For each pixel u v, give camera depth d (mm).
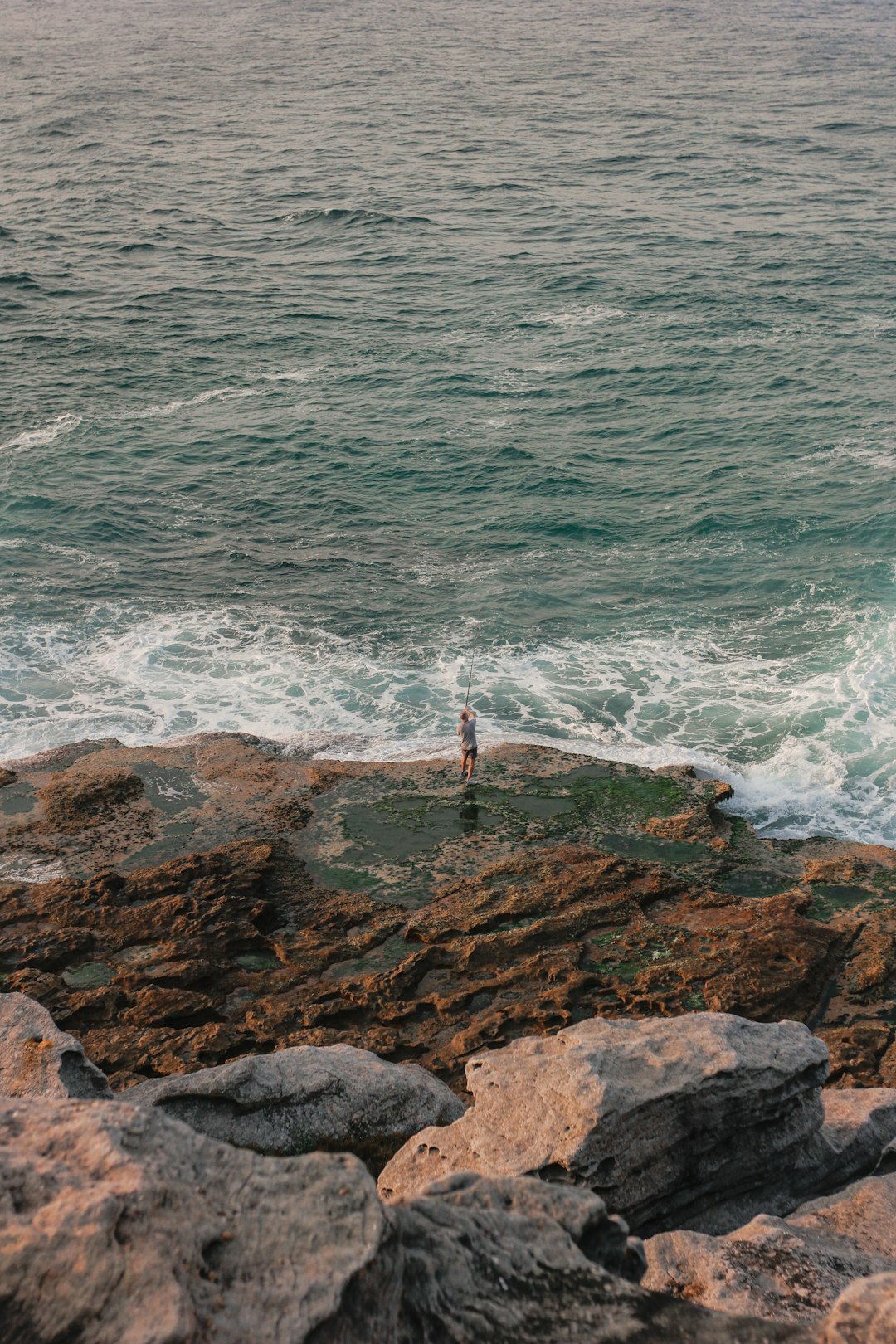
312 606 28922
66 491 34938
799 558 30719
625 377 43719
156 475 36344
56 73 125562
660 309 50875
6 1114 5879
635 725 23875
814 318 49406
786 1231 7906
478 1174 6977
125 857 19188
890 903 18188
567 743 23250
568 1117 8531
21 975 15820
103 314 51250
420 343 47438
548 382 43438
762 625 27766
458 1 195500
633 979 16000
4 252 60469
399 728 23828
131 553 31656
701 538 32031
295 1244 5395
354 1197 5668
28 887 18141
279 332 48906
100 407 41344
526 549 31781
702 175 75812
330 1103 10273
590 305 51562
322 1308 5062
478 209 67938
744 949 16500
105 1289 4809
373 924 17406
